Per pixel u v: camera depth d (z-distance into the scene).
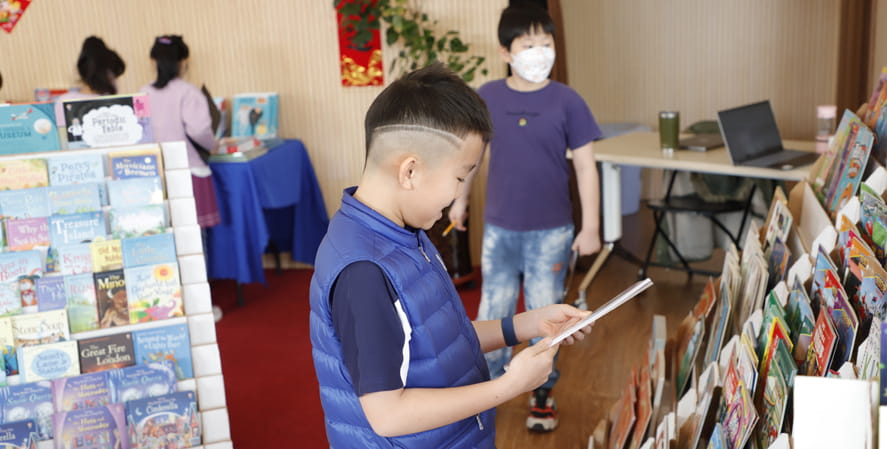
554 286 2.98
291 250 5.15
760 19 6.10
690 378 2.14
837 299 1.50
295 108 4.96
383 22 4.78
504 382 1.33
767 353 1.60
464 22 4.71
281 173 4.64
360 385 1.25
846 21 4.65
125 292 2.35
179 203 2.40
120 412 2.33
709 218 4.62
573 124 2.85
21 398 2.26
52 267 2.31
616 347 3.75
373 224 1.31
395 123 1.27
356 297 1.26
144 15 4.86
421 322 1.32
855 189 1.89
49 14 4.84
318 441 3.06
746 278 2.18
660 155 4.13
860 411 1.05
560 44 5.33
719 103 6.36
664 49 6.40
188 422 2.37
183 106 4.16
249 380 3.61
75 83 4.93
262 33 4.86
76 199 2.31
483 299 3.06
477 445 1.47
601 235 5.14
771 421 1.43
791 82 6.12
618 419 2.45
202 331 2.45
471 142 1.29
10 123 2.30
